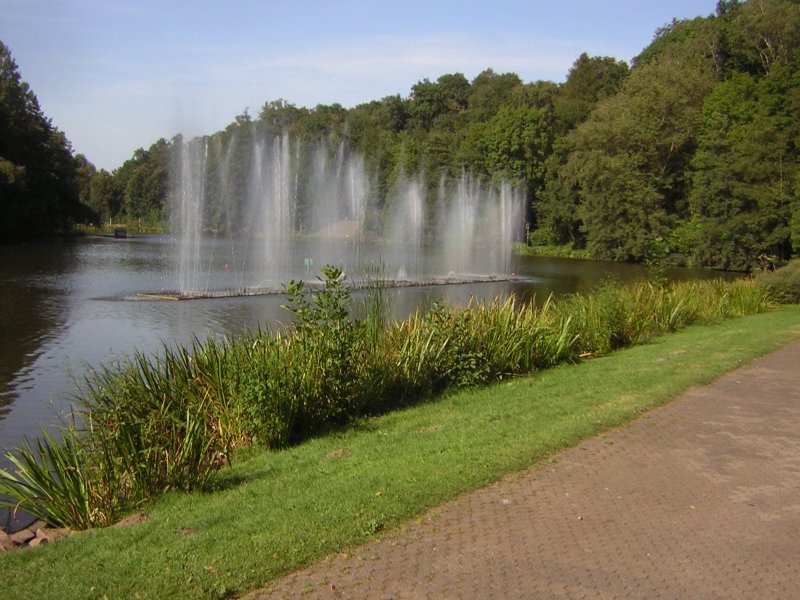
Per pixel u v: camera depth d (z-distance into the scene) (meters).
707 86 59.16
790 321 17.67
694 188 50.78
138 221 104.06
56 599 4.03
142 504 6.00
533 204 68.31
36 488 6.34
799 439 6.96
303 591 3.99
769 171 45.56
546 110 69.25
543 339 12.37
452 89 104.94
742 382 9.79
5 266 33.31
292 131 78.12
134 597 3.99
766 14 64.12
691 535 4.67
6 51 56.97
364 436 7.84
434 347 10.45
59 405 10.16
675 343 14.36
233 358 8.79
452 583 4.04
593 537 4.65
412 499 5.34
